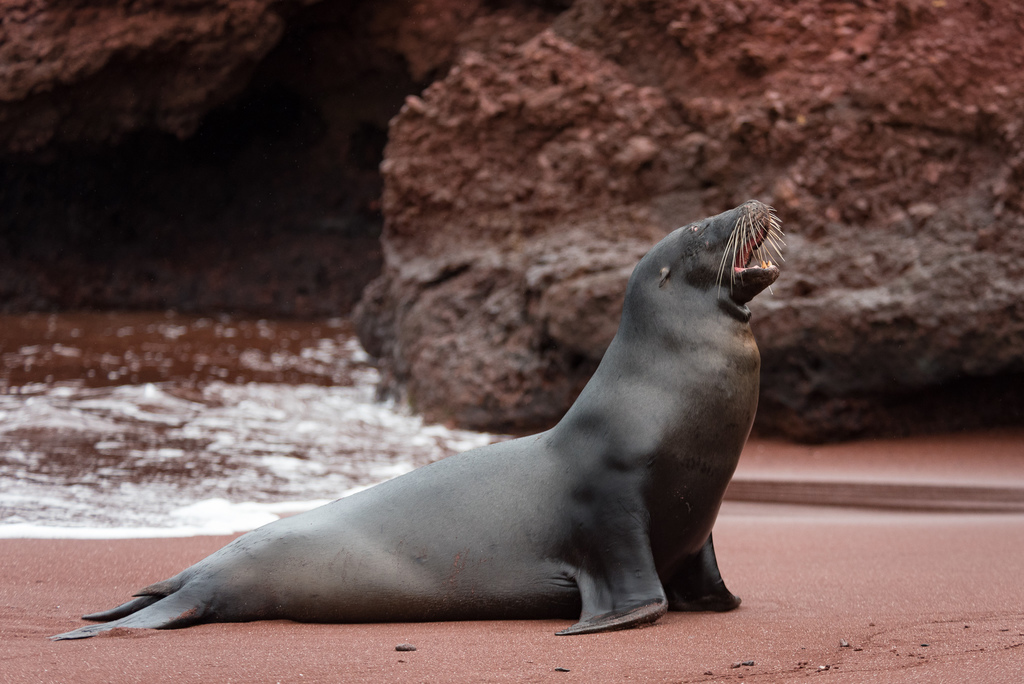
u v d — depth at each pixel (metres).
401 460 32.47
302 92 78.44
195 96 67.62
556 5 67.19
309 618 13.27
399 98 77.00
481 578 13.31
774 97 40.31
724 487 13.55
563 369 38.50
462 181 45.91
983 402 35.00
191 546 18.86
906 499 26.81
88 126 68.94
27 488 25.30
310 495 26.09
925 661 10.21
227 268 81.81
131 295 79.25
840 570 16.88
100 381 45.94
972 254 34.38
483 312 42.59
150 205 82.38
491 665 10.36
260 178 84.44
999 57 38.16
